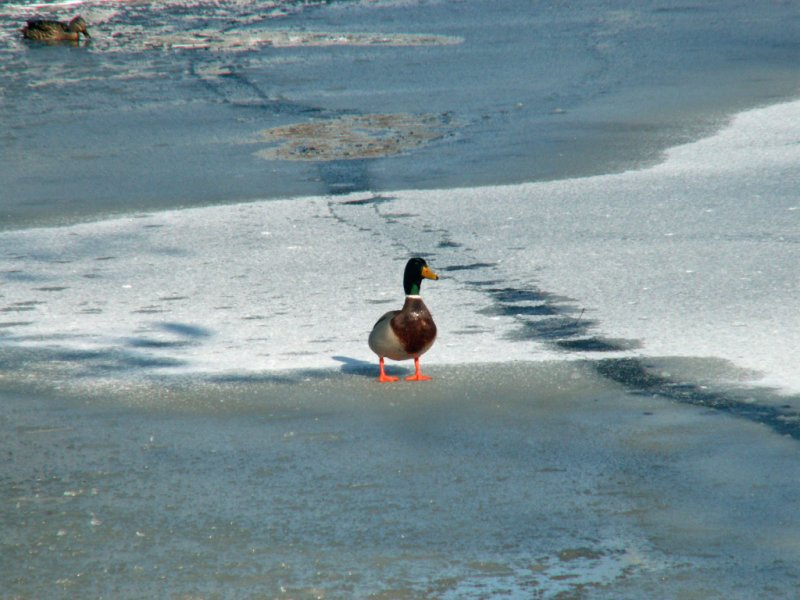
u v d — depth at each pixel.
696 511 9.10
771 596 7.87
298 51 44.84
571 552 8.54
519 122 29.16
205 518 9.27
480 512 9.22
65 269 17.20
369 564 8.45
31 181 24.27
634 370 12.17
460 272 16.30
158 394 11.98
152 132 29.78
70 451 10.65
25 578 8.38
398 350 11.76
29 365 12.98
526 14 53.88
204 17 58.19
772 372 11.90
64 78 40.09
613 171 22.89
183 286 16.09
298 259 17.33
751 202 19.64
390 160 25.11
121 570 8.48
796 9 50.91
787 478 9.59
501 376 12.16
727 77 34.53
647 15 51.44
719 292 14.83
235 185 23.14
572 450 10.31
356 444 10.62
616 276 15.77
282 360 12.91
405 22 53.12
